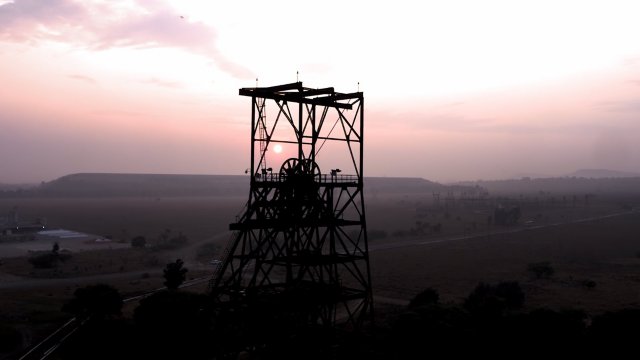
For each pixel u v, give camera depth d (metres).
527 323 46.38
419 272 103.00
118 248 141.12
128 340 46.22
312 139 43.88
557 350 44.84
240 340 40.59
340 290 42.34
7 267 105.75
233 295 40.25
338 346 44.00
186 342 45.12
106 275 98.44
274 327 40.69
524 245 149.62
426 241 160.25
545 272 98.00
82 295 56.38
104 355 45.88
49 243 152.12
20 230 180.25
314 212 42.06
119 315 58.47
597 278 96.75
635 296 79.69
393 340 46.03
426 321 45.84
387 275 98.75
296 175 41.41
